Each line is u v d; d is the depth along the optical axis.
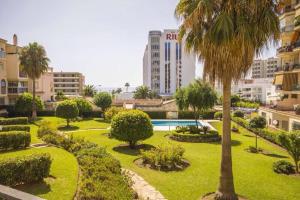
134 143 20.41
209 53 9.28
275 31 8.84
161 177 13.04
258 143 23.80
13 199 4.36
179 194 10.85
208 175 13.54
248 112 53.75
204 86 28.20
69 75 116.75
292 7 29.52
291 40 30.39
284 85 31.39
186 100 28.61
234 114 42.34
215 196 10.17
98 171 9.20
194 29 9.33
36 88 52.41
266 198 10.84
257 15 8.59
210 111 47.31
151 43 119.06
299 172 14.41
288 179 13.25
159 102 60.81
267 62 132.12
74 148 14.80
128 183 9.66
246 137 27.16
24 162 8.96
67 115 33.06
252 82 100.19
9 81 44.97
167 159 14.88
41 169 9.30
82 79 125.69
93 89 98.94
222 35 8.54
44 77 57.56
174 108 51.12
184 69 116.44
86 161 10.60
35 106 40.44
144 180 12.52
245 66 9.33
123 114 19.98
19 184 8.99
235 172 14.25
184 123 42.56
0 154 13.57
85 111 45.00
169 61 117.31
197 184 12.12
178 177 13.11
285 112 27.16
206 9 8.68
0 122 28.25
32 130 27.52
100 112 47.88
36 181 9.23
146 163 15.68
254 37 8.70
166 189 11.39
